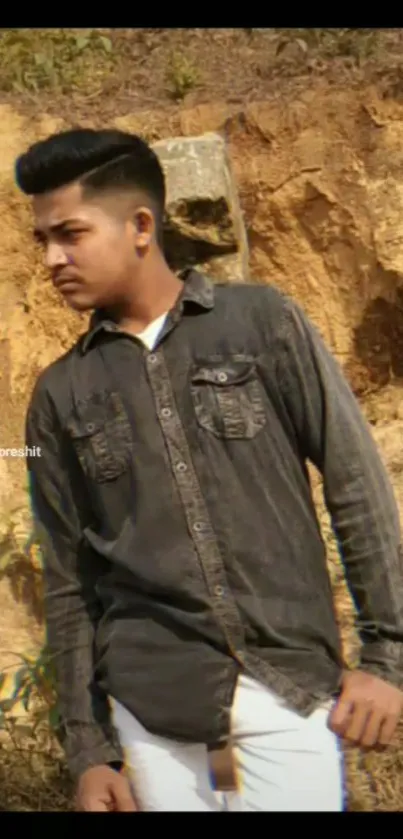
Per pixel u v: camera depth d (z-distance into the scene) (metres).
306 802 3.10
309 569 3.15
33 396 3.33
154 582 3.11
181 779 3.15
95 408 3.21
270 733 3.08
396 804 4.68
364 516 3.13
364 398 6.45
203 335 3.17
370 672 3.12
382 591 3.13
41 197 3.21
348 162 6.38
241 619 3.08
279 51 6.82
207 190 5.51
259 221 6.46
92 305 3.23
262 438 3.14
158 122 6.63
